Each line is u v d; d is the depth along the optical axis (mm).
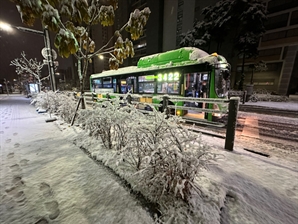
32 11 2338
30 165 2771
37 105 10352
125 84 9102
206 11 20047
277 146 4117
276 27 22562
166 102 4559
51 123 6188
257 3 16703
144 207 1749
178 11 30969
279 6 21859
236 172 2533
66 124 5652
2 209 1771
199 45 20000
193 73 6066
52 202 1861
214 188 2008
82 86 5125
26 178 2375
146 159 1906
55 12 2691
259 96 17766
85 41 4590
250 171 2578
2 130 5160
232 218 1635
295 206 1807
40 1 2420
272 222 1586
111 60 4484
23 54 13719
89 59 4859
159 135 1985
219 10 18297
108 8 3768
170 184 1691
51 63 9359
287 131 5625
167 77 6848
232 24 18594
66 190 2068
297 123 6902
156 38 35438
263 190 2084
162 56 7211
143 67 8148
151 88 7582
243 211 1726
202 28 20125
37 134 4680
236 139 4742
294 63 21344
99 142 3521
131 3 44000
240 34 18547
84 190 2061
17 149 3523
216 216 1579
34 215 1679
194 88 6625
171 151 1649
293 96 18250
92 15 4105
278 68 23172
